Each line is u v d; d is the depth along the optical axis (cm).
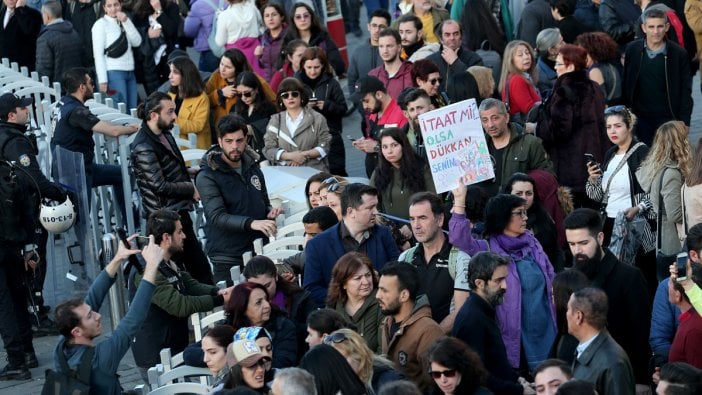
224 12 3281
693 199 1870
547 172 2128
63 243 2791
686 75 2722
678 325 1628
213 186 2144
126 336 1634
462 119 1922
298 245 2131
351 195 1819
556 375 1370
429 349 1443
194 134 2633
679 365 1352
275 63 3141
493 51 2909
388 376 1472
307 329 1633
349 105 3569
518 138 2145
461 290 1689
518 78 2577
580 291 1471
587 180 2298
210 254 2195
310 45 3019
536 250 1741
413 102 2203
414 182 2059
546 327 1714
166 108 2248
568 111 2353
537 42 2734
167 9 3497
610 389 1441
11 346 2180
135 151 2250
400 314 1581
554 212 2111
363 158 3238
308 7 3067
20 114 2283
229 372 1466
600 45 2698
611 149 2161
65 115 2528
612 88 2700
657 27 2684
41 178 2284
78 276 2511
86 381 1584
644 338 1675
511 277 1709
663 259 1978
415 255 1753
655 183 1986
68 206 2358
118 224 2631
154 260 1689
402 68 2711
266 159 2545
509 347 1703
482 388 1428
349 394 1341
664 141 1981
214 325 1748
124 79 3400
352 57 3039
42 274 2397
